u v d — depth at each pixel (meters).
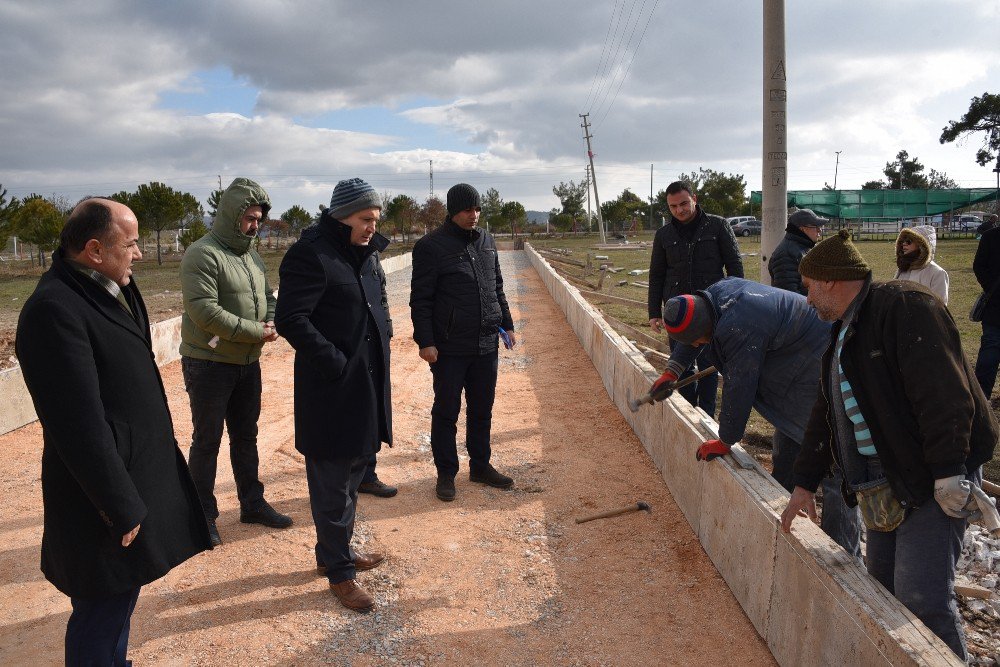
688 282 5.57
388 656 3.01
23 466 5.39
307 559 3.86
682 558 3.79
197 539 2.67
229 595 3.49
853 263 2.32
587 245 44.78
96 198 2.33
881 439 2.32
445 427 4.63
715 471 3.64
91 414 2.17
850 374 2.38
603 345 7.85
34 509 4.56
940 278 5.17
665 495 4.62
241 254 4.12
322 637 3.15
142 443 2.40
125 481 2.23
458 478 5.06
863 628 2.21
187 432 6.24
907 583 2.29
